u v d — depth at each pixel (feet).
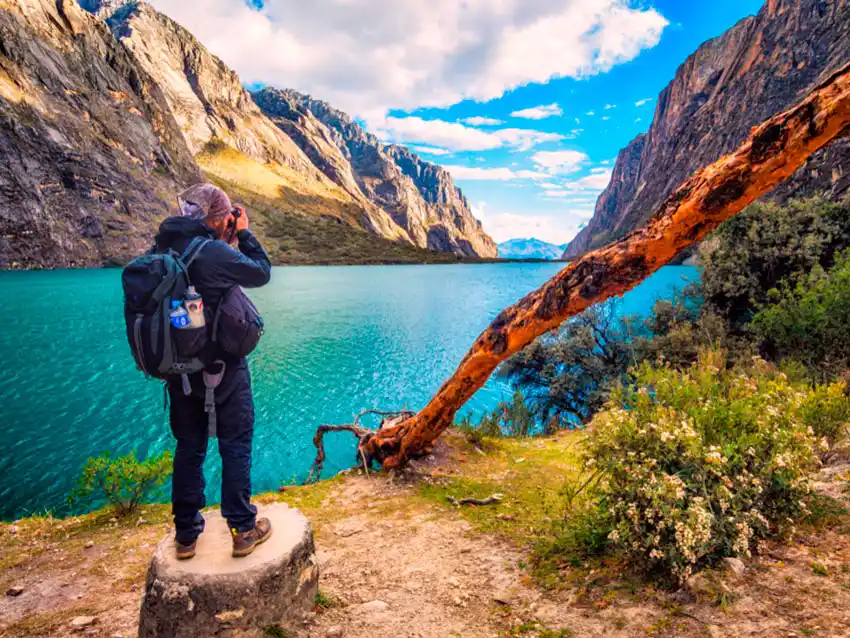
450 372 81.00
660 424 9.61
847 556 7.83
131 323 6.75
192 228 7.18
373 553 12.39
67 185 261.03
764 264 46.03
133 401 60.08
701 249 51.08
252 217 525.34
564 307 11.82
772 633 6.23
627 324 53.93
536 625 7.73
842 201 45.60
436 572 10.82
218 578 7.69
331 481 19.65
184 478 7.98
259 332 7.46
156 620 7.71
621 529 8.80
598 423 10.76
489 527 13.64
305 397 64.23
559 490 16.80
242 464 8.12
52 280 198.49
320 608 9.17
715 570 8.06
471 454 21.90
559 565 10.10
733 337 43.78
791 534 8.81
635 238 10.10
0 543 15.12
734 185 8.35
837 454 13.66
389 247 553.23
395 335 113.39
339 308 158.51
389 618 8.74
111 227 274.16
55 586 11.80
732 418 10.03
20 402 59.36
